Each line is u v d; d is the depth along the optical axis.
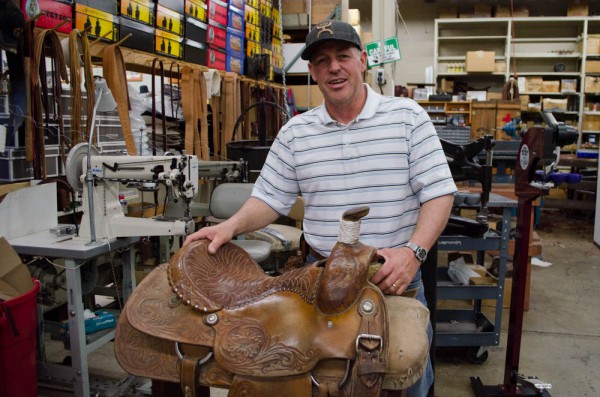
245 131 3.95
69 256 1.85
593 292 3.73
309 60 1.46
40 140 2.11
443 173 1.39
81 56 2.22
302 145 1.52
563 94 7.80
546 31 8.30
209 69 3.37
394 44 4.14
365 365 0.83
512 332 2.11
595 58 7.83
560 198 6.46
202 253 1.20
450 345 2.55
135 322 1.06
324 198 1.51
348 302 0.92
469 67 7.79
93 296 2.61
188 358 0.98
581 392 2.34
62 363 2.26
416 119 1.44
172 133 3.38
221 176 2.93
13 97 2.05
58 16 2.23
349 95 1.42
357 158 1.46
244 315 1.00
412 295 1.46
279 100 4.38
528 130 1.96
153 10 2.91
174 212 2.12
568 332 3.02
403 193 1.46
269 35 4.62
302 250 1.70
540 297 3.62
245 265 1.24
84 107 2.49
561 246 5.11
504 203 2.52
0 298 1.66
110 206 2.03
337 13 5.00
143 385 2.18
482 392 2.17
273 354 0.91
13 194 2.01
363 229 1.47
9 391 1.66
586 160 5.56
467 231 2.38
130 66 2.90
